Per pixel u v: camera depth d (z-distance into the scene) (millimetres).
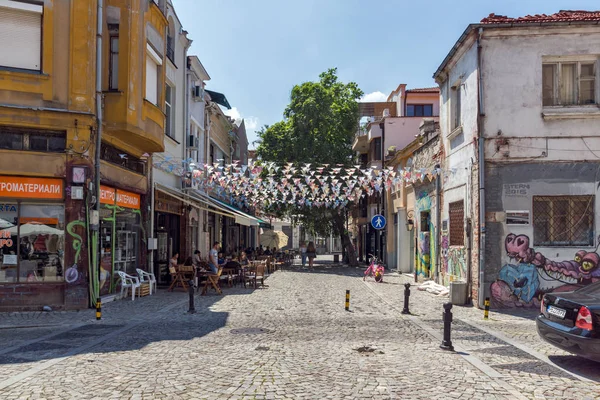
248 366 7074
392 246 30531
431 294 16641
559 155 13289
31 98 12219
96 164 12844
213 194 25938
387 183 18078
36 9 12312
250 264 21328
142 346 8430
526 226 13281
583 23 13109
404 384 6277
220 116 29156
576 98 13508
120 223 15031
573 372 7008
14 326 10445
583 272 13133
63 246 12531
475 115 13758
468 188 14398
